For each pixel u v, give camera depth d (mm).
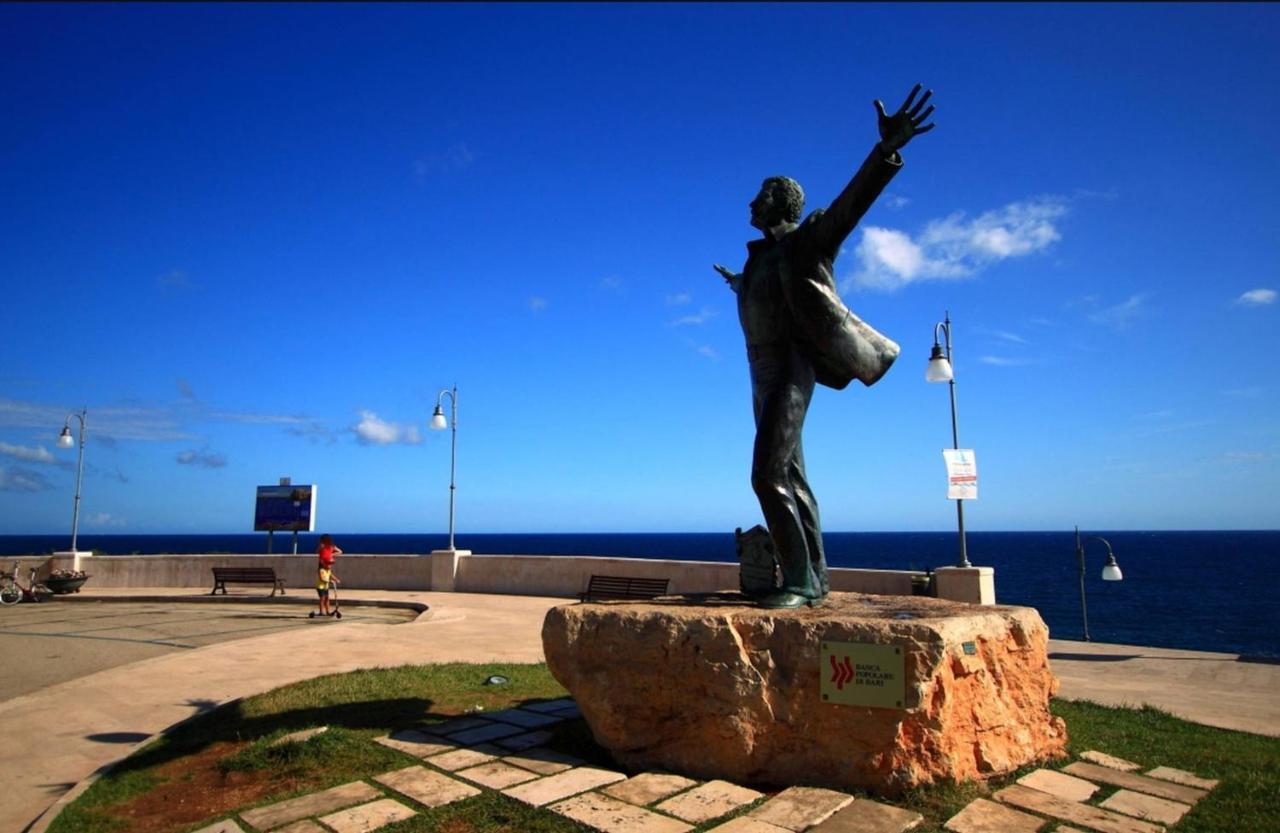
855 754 5641
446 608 17531
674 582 18828
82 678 10117
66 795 5934
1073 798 5484
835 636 5793
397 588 22719
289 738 6820
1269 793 5613
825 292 6676
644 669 6379
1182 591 58594
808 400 7090
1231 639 33312
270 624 16047
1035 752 6242
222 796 5895
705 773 6055
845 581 16000
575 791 5703
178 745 7215
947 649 5543
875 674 5598
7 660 12180
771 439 6891
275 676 10250
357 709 8234
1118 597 53938
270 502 25484
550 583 20859
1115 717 8117
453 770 6199
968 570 14242
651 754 6285
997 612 6395
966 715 5730
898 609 6566
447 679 9789
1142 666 11711
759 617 6148
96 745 7410
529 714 7996
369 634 14031
